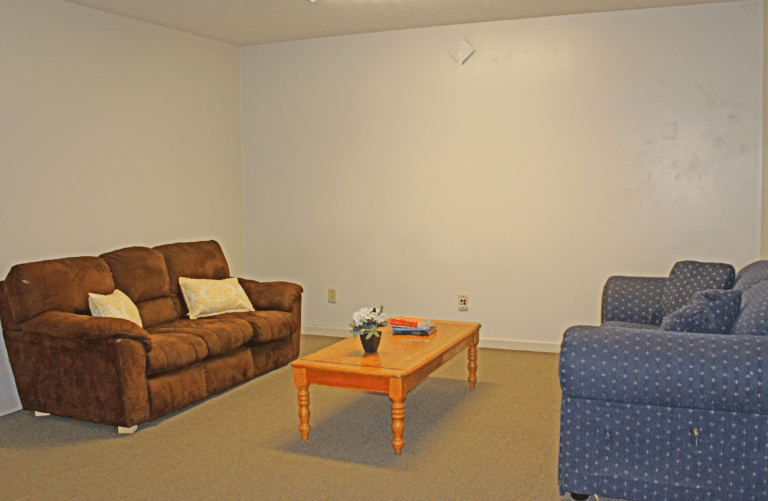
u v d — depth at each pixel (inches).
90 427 134.3
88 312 145.8
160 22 186.7
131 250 165.3
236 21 188.4
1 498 101.7
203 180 210.7
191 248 183.5
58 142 159.6
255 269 232.2
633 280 155.6
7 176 147.4
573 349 92.5
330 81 214.5
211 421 136.1
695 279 143.7
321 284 223.0
